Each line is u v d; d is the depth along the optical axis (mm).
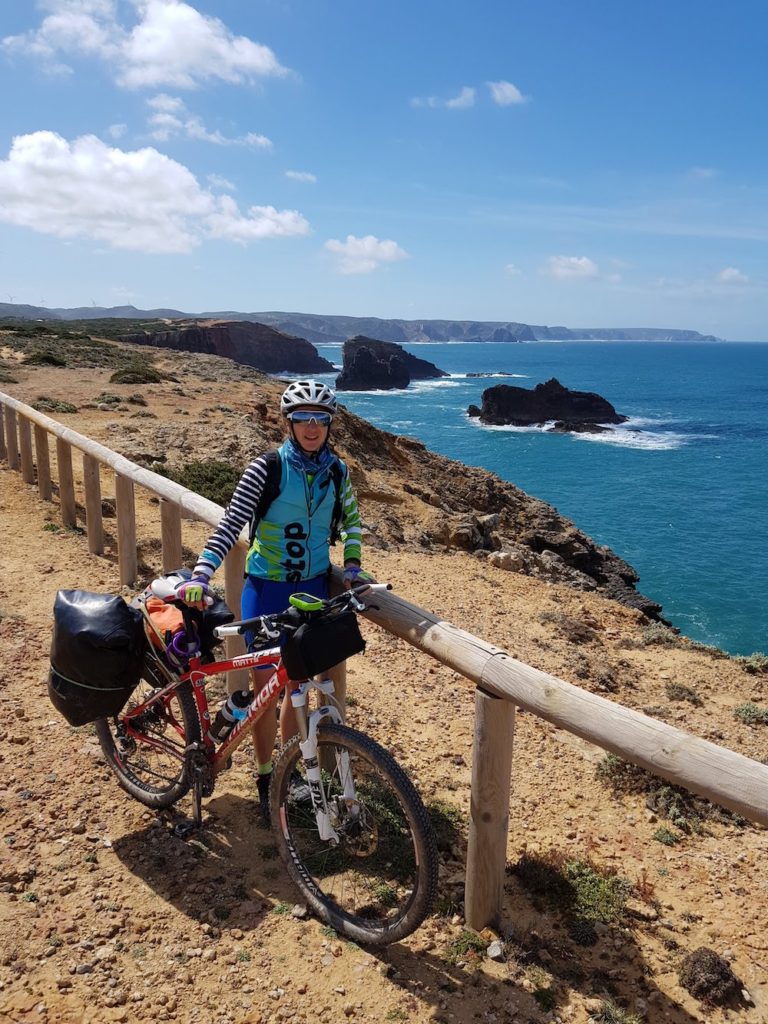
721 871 4285
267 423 25312
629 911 3738
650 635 9383
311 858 3564
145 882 3457
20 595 6941
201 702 3652
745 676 8273
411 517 17312
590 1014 2949
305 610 2928
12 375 30312
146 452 14219
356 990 2941
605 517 43188
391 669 6672
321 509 3387
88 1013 2752
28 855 3574
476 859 3230
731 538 38656
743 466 62000
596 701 2730
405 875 3559
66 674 3477
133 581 7508
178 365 50875
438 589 10117
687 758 2420
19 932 3098
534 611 9789
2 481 11195
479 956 3184
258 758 3908
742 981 3312
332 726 3084
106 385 29094
